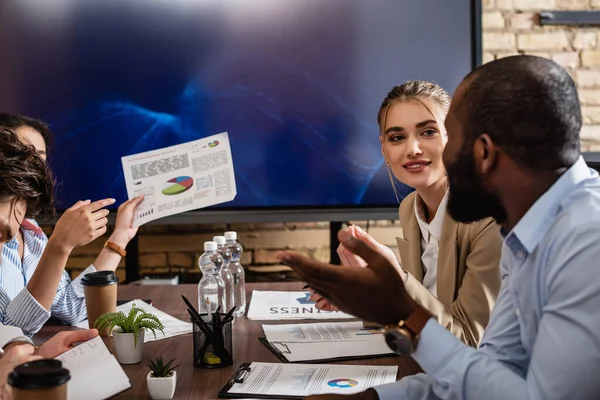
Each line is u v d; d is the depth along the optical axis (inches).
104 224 66.9
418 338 38.4
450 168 40.2
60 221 64.3
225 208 122.0
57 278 63.0
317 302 65.4
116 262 70.6
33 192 53.9
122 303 71.1
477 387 37.2
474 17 122.3
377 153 123.3
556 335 35.4
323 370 50.3
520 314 41.1
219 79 121.0
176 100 120.9
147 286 83.1
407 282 57.5
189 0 119.5
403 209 74.8
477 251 59.7
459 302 59.8
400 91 69.4
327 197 123.6
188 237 129.0
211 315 52.4
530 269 39.6
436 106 68.1
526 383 36.2
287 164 122.7
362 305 38.1
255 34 120.5
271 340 57.6
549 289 36.7
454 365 37.8
